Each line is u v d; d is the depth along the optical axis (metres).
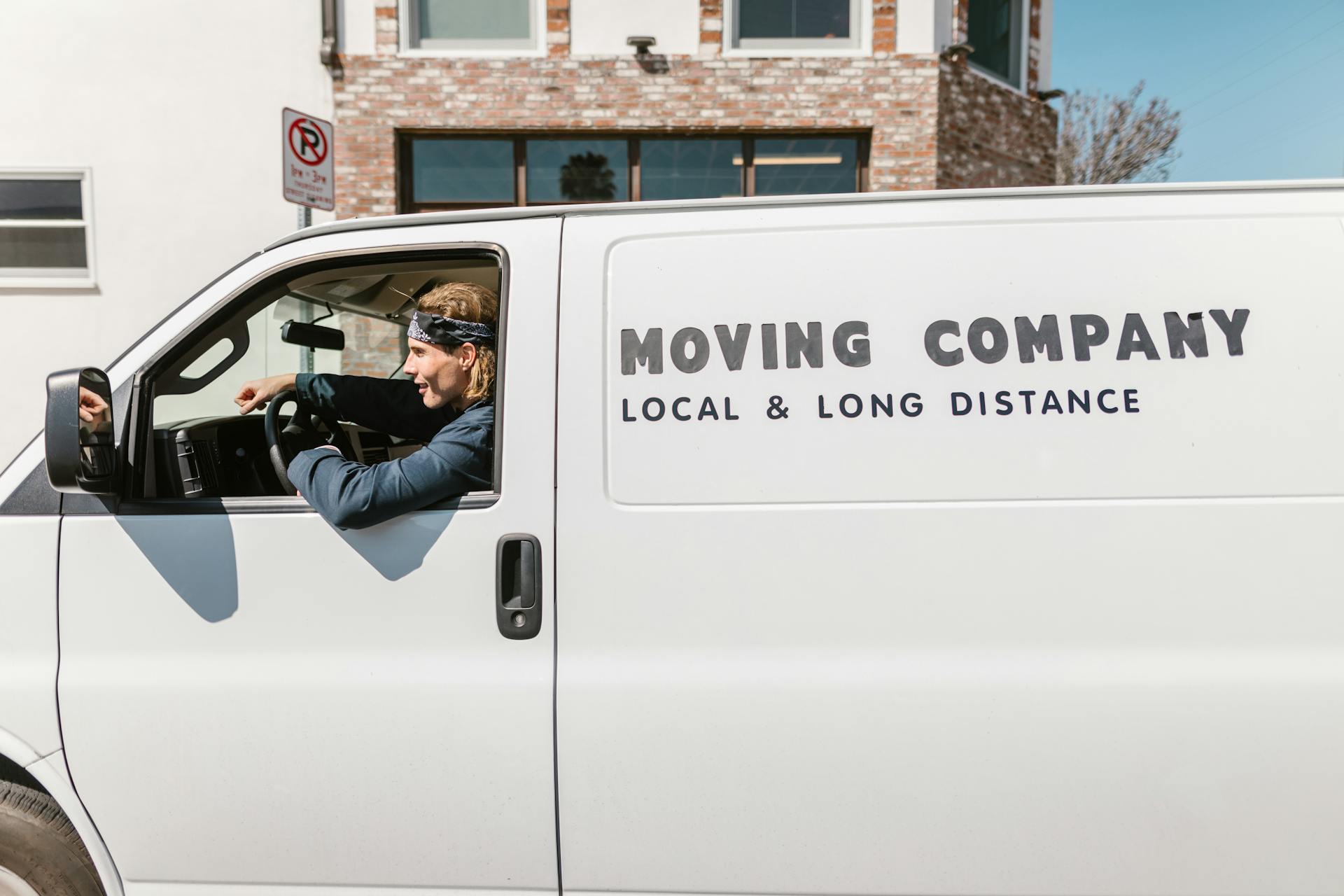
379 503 1.75
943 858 1.73
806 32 7.20
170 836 1.83
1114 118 16.83
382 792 1.78
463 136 7.10
